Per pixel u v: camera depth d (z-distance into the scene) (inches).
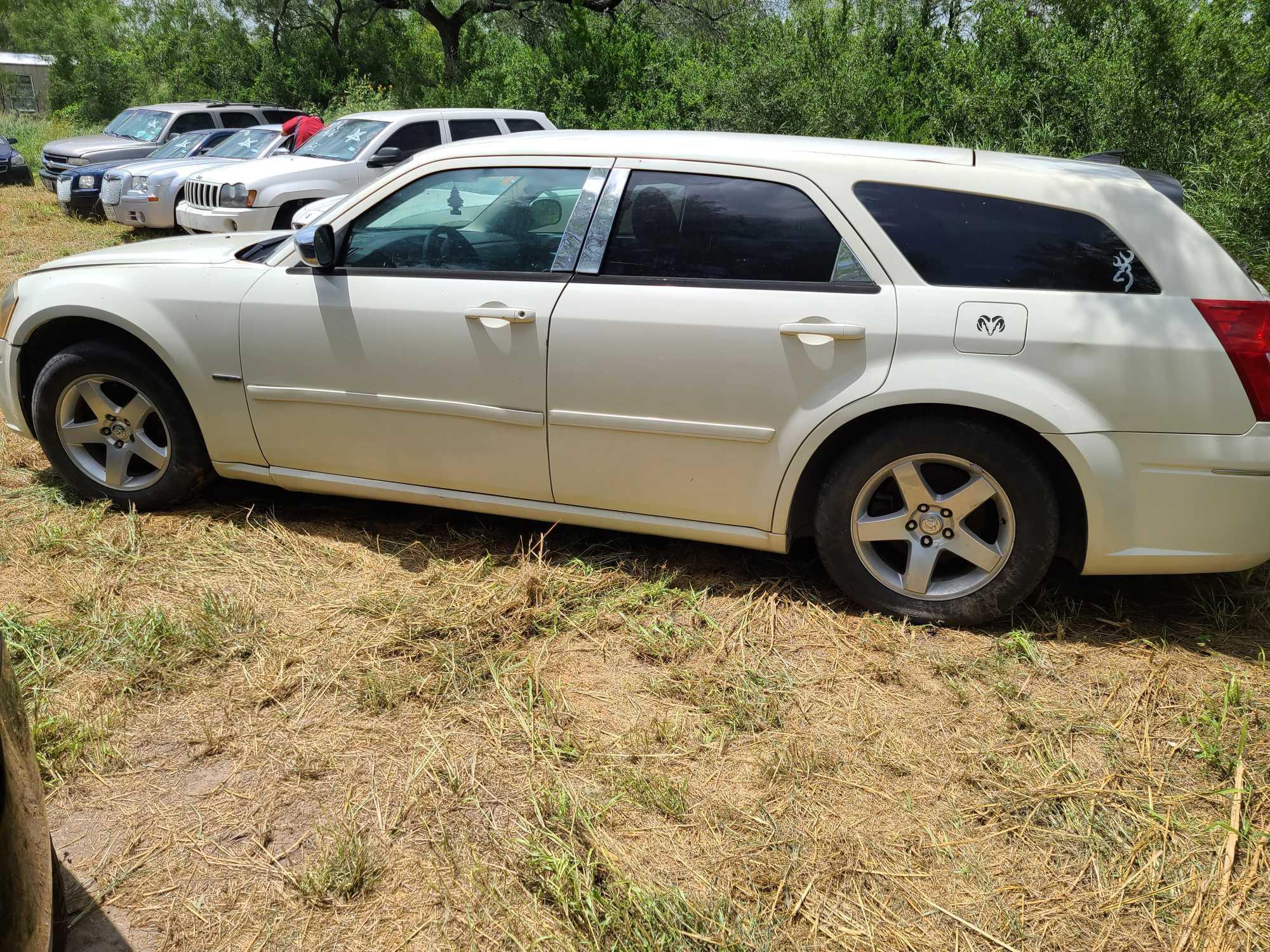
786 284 128.4
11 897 63.1
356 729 112.4
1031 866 93.5
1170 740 110.8
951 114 395.2
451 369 140.7
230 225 404.2
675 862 93.3
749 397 129.3
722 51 571.5
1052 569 148.5
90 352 157.8
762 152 131.8
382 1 1031.6
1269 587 142.5
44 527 157.0
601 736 111.7
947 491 133.3
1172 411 117.6
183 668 122.8
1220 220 271.7
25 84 1493.6
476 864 92.3
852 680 122.6
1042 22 386.0
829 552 134.3
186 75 1118.4
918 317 123.0
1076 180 124.0
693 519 139.6
